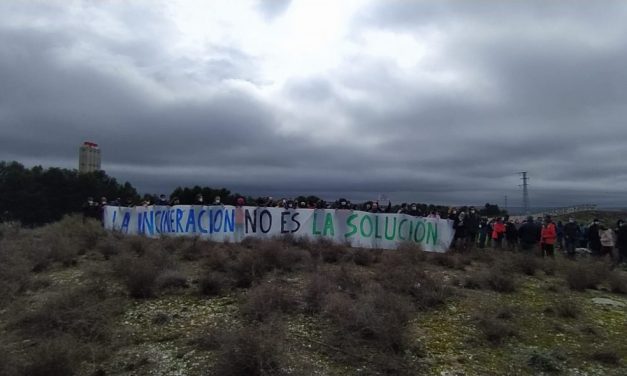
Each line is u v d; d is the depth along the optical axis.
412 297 10.25
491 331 8.50
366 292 9.72
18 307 9.18
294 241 16.86
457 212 18.97
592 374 7.34
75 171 58.78
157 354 7.52
